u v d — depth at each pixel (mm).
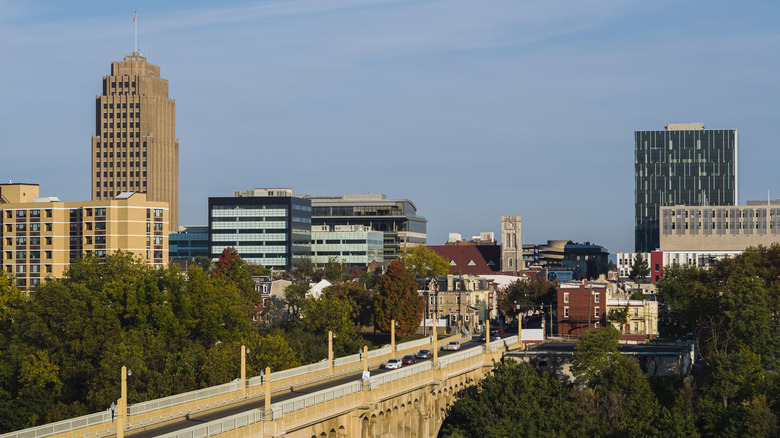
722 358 158875
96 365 147375
